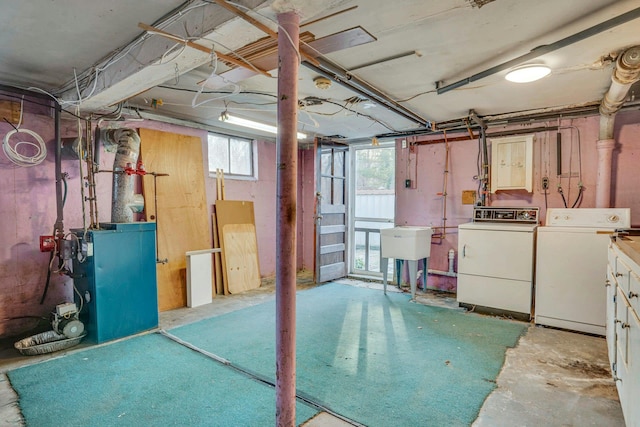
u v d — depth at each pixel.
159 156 4.00
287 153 1.60
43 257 3.24
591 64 2.51
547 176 3.99
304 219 6.00
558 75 2.73
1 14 1.90
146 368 2.49
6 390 2.19
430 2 1.73
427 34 2.10
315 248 5.10
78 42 2.27
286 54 1.58
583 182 3.79
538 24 1.98
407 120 4.16
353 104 3.55
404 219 5.08
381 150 7.27
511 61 2.33
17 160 2.92
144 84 2.47
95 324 2.91
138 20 2.01
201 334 3.14
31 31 2.11
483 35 2.11
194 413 1.96
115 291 3.01
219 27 1.71
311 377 2.37
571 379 2.34
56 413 1.96
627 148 3.50
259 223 5.33
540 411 1.98
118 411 1.98
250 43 2.08
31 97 3.13
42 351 2.68
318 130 4.91
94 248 2.87
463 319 3.58
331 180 5.43
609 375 2.39
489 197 4.35
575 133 3.82
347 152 5.62
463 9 1.81
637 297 1.55
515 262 3.58
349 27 1.99
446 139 4.66
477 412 1.97
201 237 4.36
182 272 4.09
